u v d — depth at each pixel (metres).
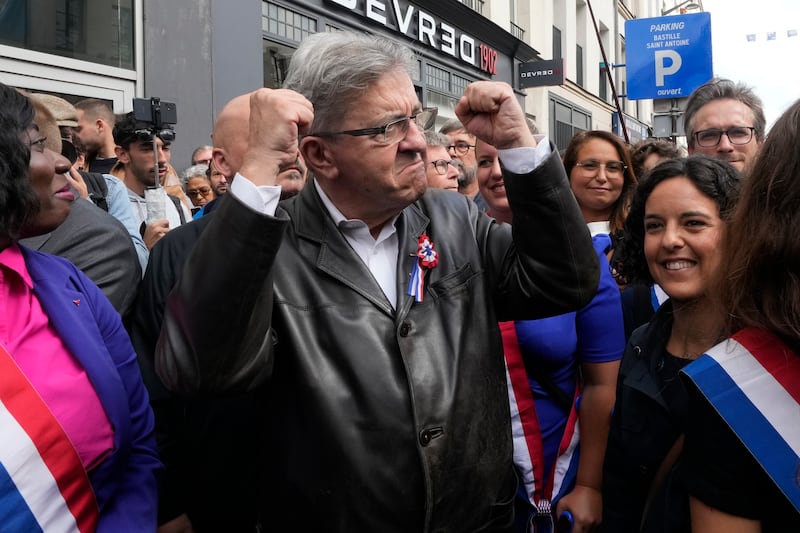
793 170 0.95
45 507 1.12
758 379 1.00
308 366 1.27
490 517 1.36
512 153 1.34
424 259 1.38
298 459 1.28
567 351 1.96
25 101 1.25
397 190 1.31
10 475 1.08
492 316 1.43
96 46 5.50
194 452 1.69
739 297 1.03
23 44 4.96
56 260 1.35
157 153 3.65
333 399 1.25
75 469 1.17
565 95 16.66
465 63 11.25
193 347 1.16
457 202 1.56
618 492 1.60
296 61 1.36
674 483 1.18
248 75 6.80
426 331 1.33
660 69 7.76
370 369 1.27
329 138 1.30
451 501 1.29
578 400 2.01
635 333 1.70
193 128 6.23
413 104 1.32
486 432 1.36
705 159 1.65
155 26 5.88
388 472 1.25
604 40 20.09
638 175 3.01
